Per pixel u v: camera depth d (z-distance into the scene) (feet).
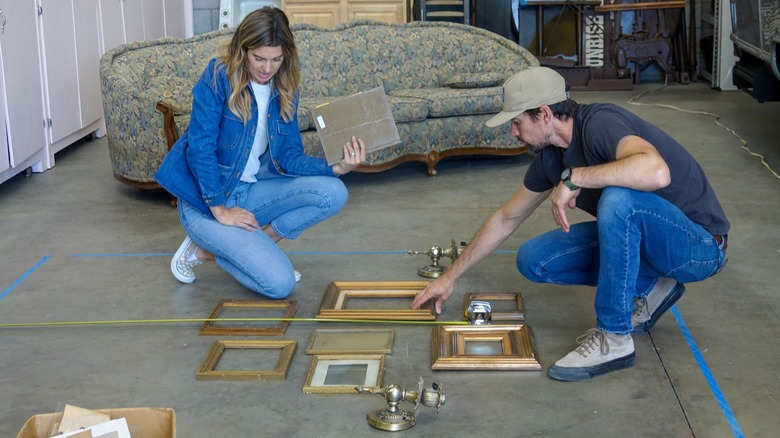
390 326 9.14
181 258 10.36
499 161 17.52
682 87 26.27
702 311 9.39
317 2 26.45
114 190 15.60
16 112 15.80
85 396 7.78
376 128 9.34
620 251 7.42
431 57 18.19
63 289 10.50
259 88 9.46
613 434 6.95
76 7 19.15
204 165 9.34
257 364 8.34
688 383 7.76
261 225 10.30
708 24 26.91
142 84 15.46
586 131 7.48
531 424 7.12
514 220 8.63
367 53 17.78
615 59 26.96
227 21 26.91
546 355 8.37
